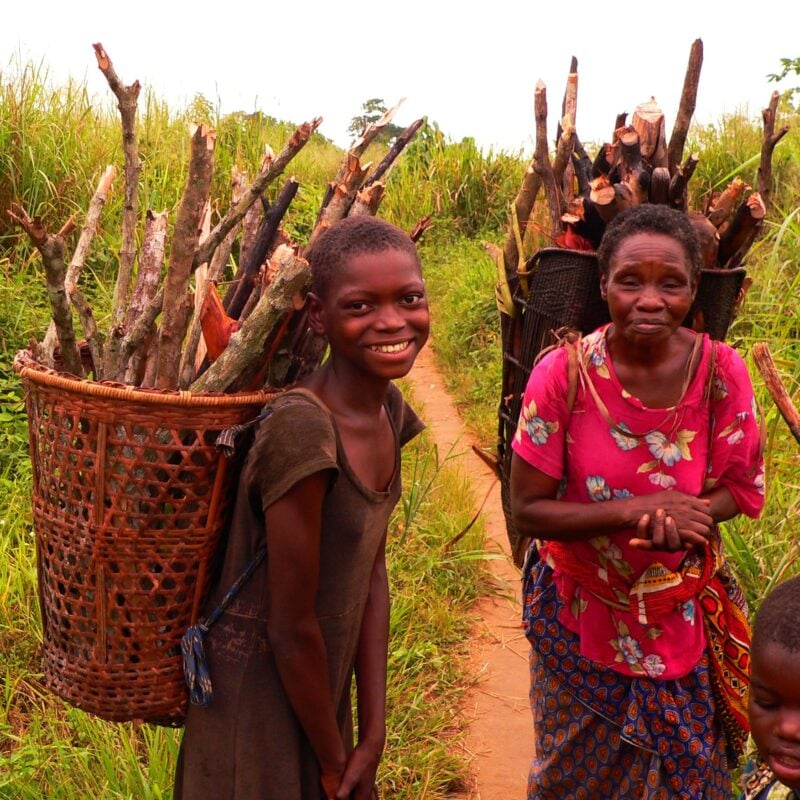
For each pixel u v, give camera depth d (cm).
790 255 638
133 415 183
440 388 822
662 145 290
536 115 296
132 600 193
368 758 208
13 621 380
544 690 250
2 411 523
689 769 234
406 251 184
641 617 225
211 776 198
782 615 162
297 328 201
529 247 333
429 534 491
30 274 681
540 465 229
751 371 490
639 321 210
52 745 306
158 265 216
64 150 757
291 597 185
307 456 179
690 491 226
